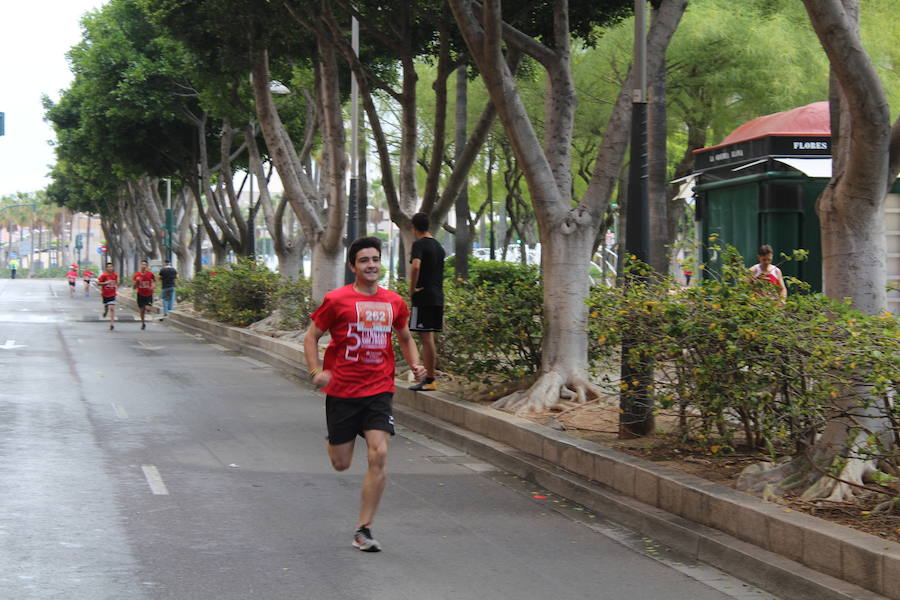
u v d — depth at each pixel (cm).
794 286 1452
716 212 1633
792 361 729
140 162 3662
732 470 805
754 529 649
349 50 1677
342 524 744
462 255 2455
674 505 741
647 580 620
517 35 1244
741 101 2695
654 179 1745
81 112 3712
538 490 892
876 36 2436
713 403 778
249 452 1038
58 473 902
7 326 3127
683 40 2506
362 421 679
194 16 2230
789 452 830
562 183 1258
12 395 1451
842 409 712
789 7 2659
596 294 999
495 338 1212
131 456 997
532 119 3089
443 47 1557
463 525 754
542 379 1161
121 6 3350
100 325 3306
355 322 667
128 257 7950
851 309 745
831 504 678
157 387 1595
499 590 591
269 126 2225
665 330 828
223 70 2400
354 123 2303
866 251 745
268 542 686
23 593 560
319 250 2248
